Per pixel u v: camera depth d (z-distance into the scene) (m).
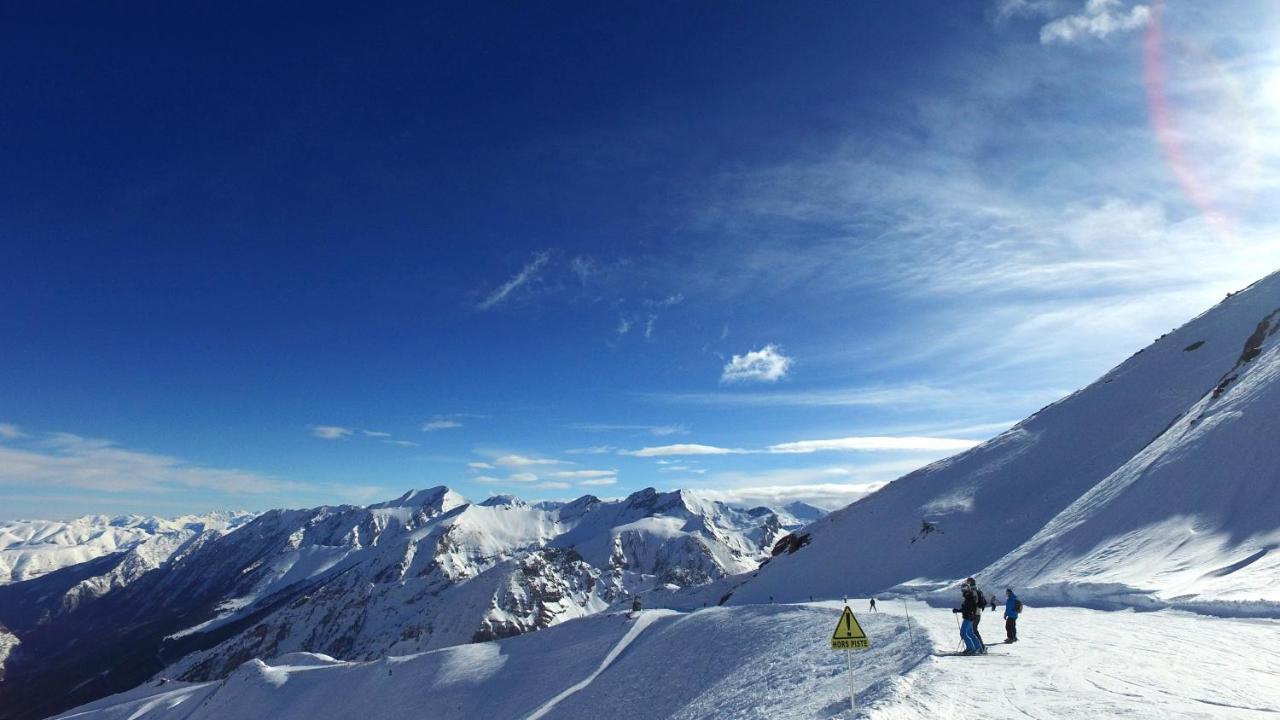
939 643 23.97
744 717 28.27
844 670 28.12
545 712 68.44
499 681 103.81
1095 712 11.66
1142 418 105.00
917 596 67.56
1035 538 58.97
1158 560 37.06
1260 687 12.86
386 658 142.12
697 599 149.12
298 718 124.62
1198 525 39.25
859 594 94.81
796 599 107.69
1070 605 35.53
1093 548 46.62
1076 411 121.62
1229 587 25.92
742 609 70.56
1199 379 104.19
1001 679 15.07
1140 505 48.19
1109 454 100.56
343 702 123.62
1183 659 16.05
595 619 121.19
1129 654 17.17
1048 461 110.06
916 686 15.26
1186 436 53.72
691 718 36.03
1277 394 46.59
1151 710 11.51
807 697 25.56
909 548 104.50
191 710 167.50
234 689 156.38
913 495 125.31
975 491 111.75
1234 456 43.94
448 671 119.06
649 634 92.06
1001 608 39.28
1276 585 24.05
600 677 75.69
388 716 107.88
